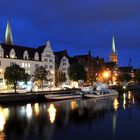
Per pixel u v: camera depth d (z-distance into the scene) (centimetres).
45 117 5731
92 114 6234
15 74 9181
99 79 19950
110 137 4094
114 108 7356
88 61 18538
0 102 7625
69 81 15088
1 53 11700
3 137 4041
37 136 4109
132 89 18062
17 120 5369
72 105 8106
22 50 13000
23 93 8850
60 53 16125
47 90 11456
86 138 4047
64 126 4834
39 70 11300
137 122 5219
